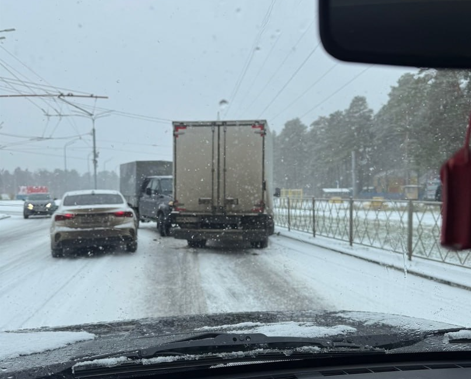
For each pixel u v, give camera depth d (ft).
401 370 7.64
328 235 39.70
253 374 7.52
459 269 23.75
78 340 8.76
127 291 20.35
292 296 19.36
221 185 33.53
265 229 33.35
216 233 32.96
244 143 33.42
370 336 8.61
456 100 47.44
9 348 8.13
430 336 8.89
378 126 120.26
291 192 116.26
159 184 47.57
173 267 26.73
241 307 17.54
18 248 35.58
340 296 19.31
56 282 22.33
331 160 143.43
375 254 29.76
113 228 29.96
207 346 7.86
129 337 8.76
